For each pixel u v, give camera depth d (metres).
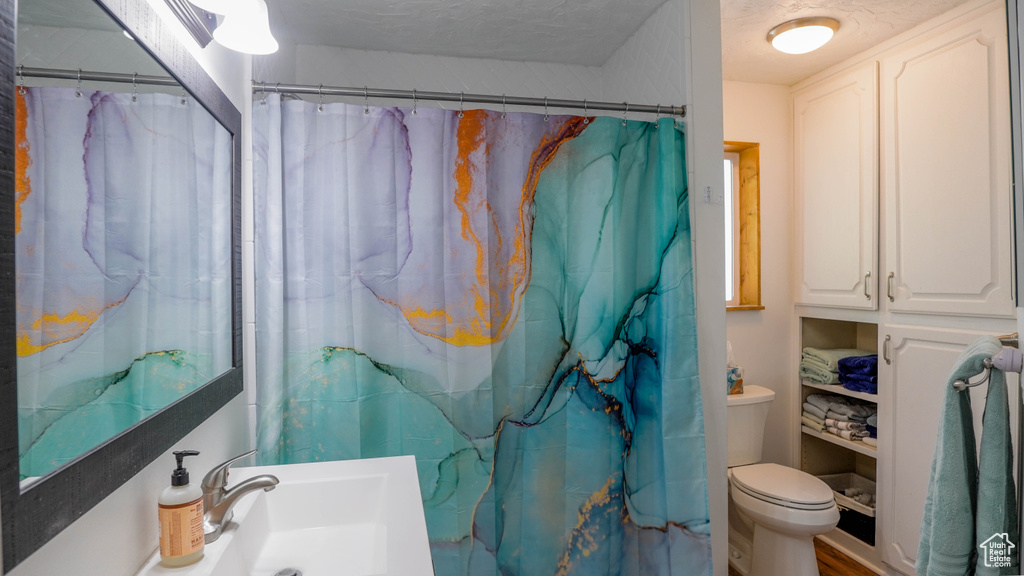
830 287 2.70
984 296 2.02
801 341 2.92
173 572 0.85
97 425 0.75
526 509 1.86
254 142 1.59
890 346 2.38
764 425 2.63
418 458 1.73
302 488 1.24
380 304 1.71
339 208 1.66
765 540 2.30
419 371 1.73
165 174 0.97
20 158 0.60
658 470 1.92
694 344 1.87
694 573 1.83
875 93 2.44
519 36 2.20
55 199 0.67
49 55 0.65
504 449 1.85
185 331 1.06
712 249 1.94
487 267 1.78
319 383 1.65
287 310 1.63
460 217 1.75
